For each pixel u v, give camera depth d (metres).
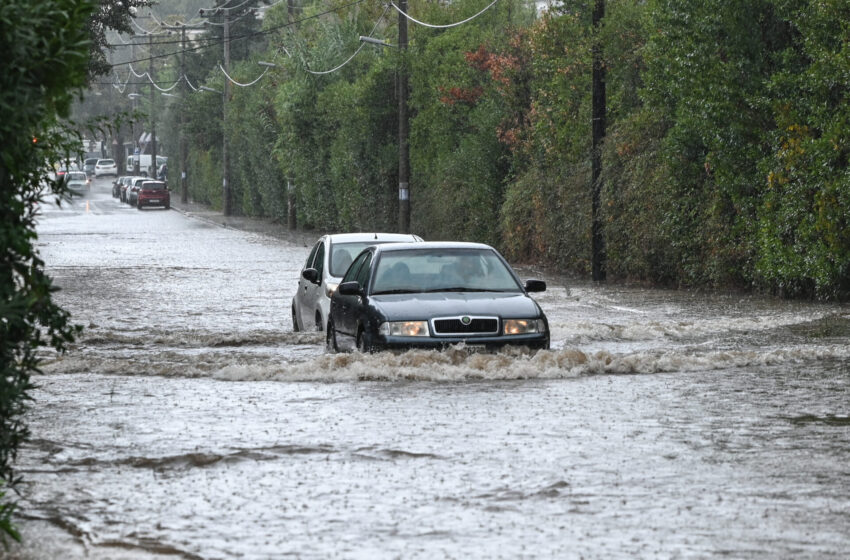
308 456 25.92
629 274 87.44
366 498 22.19
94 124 21.80
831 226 64.75
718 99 72.75
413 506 21.58
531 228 106.19
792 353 41.69
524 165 110.44
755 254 73.25
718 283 76.12
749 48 72.56
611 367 38.62
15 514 21.31
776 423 29.28
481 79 127.19
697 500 21.81
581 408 31.47
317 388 35.75
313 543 19.31
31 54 17.50
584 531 19.81
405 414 30.81
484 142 115.88
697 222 78.38
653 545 18.98
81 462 25.69
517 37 113.44
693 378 37.06
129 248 133.50
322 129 170.62
